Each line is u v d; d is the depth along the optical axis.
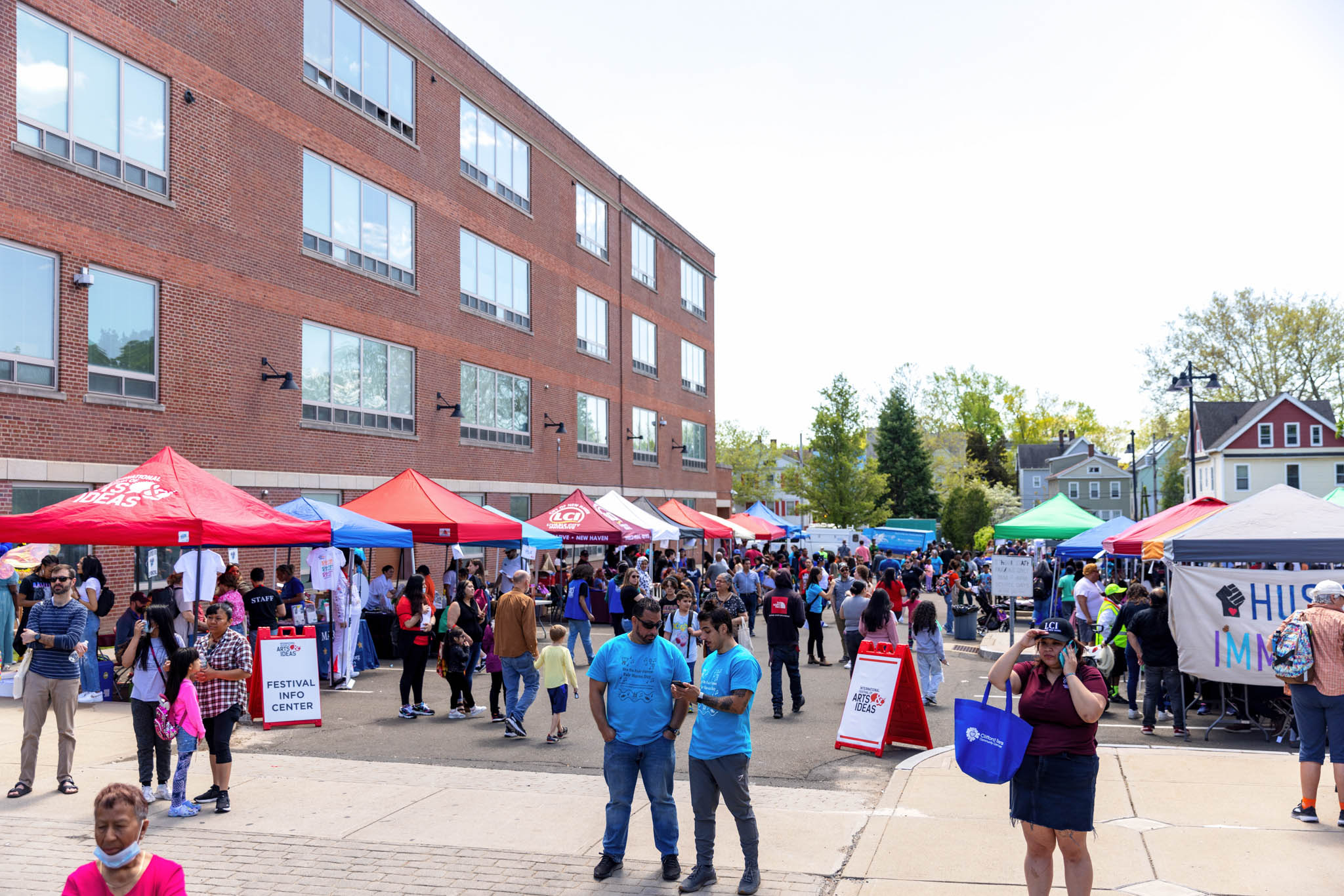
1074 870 5.84
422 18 26.88
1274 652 8.04
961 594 25.73
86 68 16.92
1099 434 101.56
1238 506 12.27
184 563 14.05
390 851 7.57
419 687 13.66
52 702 9.17
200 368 19.08
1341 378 54.75
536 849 7.62
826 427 65.19
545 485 33.53
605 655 7.17
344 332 23.52
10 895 6.62
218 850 7.59
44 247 16.05
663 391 45.06
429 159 27.08
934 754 10.81
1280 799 8.70
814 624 19.73
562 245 35.38
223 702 8.66
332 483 22.80
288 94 21.70
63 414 16.25
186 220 18.84
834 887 6.78
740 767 6.70
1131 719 13.09
